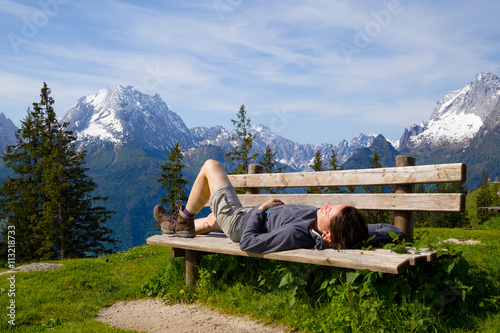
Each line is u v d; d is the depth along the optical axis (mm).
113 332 3291
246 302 3701
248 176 5754
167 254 7805
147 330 3418
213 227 4680
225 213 4008
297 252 3275
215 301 3982
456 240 7508
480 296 3125
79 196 34375
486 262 4430
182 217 4473
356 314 2822
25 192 34031
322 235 3484
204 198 4344
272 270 3918
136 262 7020
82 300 4504
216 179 4117
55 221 32562
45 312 4039
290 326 3170
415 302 2826
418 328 2662
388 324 2738
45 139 36031
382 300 2850
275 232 3465
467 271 3215
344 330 2842
